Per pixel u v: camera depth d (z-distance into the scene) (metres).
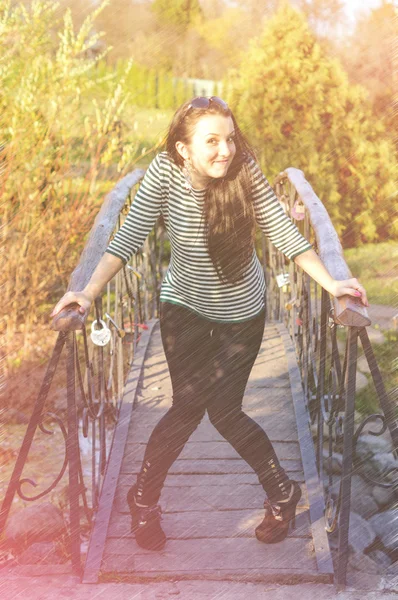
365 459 3.73
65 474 3.96
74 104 5.66
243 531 2.70
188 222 2.29
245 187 2.24
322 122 7.00
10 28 5.20
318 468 3.08
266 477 2.56
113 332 3.65
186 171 2.23
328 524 2.62
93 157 5.74
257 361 4.05
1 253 5.34
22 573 2.46
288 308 3.74
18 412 4.60
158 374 3.96
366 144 7.08
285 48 6.93
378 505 3.48
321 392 2.95
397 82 7.06
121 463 3.15
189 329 2.48
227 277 2.34
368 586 2.44
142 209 2.32
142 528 2.57
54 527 3.12
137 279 4.34
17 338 5.33
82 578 2.42
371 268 6.61
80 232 5.90
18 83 5.54
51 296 5.89
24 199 5.46
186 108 2.16
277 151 6.98
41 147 5.41
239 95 7.01
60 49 5.49
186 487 2.98
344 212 7.21
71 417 2.34
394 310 5.63
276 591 2.38
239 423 2.51
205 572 2.46
